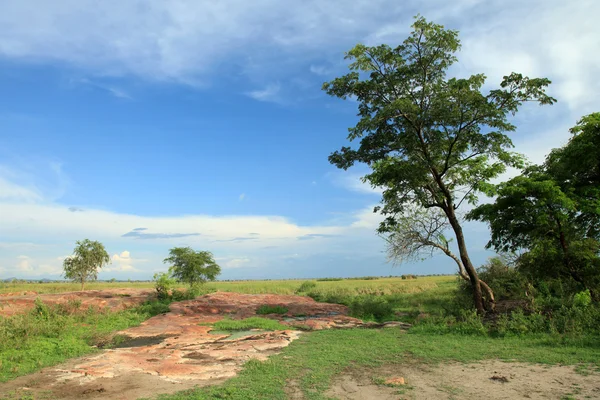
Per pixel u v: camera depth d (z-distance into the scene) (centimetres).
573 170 1947
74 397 789
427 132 1917
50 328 1512
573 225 1964
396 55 1869
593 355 1003
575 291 1766
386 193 2052
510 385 789
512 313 1472
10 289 3950
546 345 1170
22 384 894
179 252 4281
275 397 759
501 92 1750
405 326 1756
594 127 1833
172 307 2552
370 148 2022
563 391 736
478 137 1850
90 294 2823
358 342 1341
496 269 2389
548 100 1720
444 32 1758
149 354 1220
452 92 1759
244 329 1838
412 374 910
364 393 775
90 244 3878
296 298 2928
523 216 1877
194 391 803
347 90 1964
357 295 3155
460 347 1193
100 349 1372
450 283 4066
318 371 947
